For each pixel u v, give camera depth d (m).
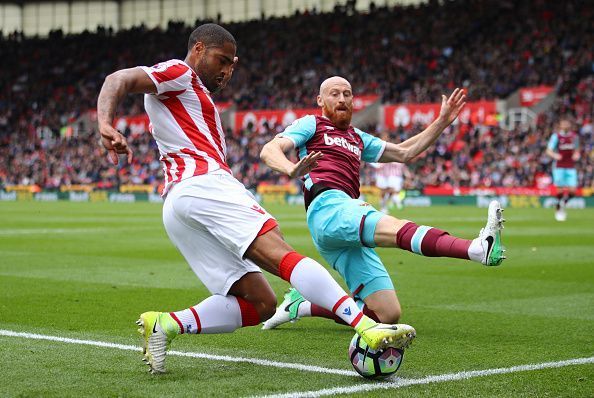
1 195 54.81
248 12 62.94
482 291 10.66
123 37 63.34
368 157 7.37
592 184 39.44
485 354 6.57
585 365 6.11
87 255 15.28
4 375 5.66
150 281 11.50
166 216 5.89
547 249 16.61
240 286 5.84
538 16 48.88
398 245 5.98
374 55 52.16
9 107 60.84
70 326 7.80
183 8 65.50
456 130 44.31
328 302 5.37
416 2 57.62
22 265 13.53
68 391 5.19
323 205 6.66
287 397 5.03
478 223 25.38
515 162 41.50
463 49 49.25
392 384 5.43
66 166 54.38
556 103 42.31
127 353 6.49
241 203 5.68
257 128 49.81
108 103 5.19
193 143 5.81
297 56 54.88
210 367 5.98
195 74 5.86
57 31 65.25
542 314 8.77
